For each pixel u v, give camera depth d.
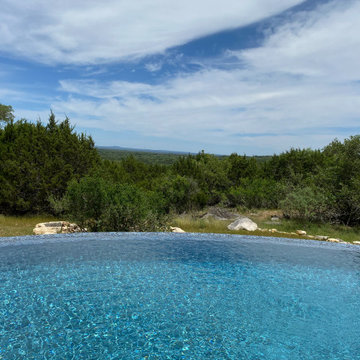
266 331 4.34
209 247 8.55
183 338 4.05
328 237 11.30
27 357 3.47
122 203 10.23
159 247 8.34
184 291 5.64
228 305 5.15
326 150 23.55
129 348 3.75
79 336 3.97
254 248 8.60
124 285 5.78
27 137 15.40
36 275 6.04
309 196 13.86
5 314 4.48
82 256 7.29
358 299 5.61
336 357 3.75
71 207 10.29
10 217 14.01
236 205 19.72
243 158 24.84
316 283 6.32
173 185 17.41
